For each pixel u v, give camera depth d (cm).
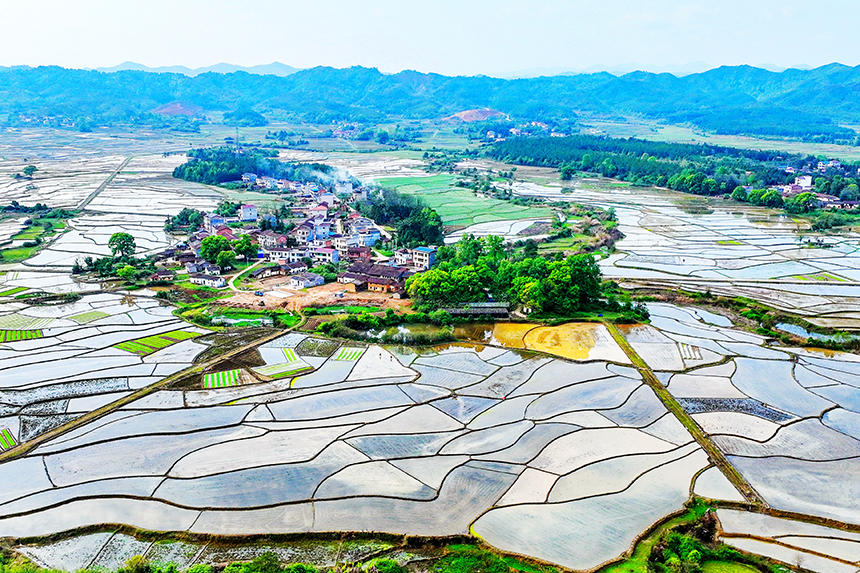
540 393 9231
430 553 6066
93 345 10869
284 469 7306
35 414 8450
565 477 7219
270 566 5681
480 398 9075
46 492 6856
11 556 5922
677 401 9006
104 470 7256
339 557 5988
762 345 11212
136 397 8925
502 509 6669
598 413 8662
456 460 7531
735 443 7925
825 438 8069
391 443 7869
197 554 6022
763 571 5853
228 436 7988
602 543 6191
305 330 11694
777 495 6925
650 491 6975
